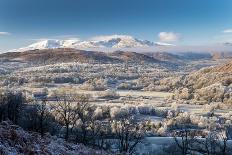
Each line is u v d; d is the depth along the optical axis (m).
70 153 26.72
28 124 71.88
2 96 94.56
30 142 25.00
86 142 66.19
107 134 82.00
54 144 27.28
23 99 104.44
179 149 85.75
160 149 84.69
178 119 170.00
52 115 87.19
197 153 84.38
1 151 21.03
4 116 76.44
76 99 121.88
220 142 93.88
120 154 36.12
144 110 199.88
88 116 98.81
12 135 24.45
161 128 136.88
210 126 161.88
